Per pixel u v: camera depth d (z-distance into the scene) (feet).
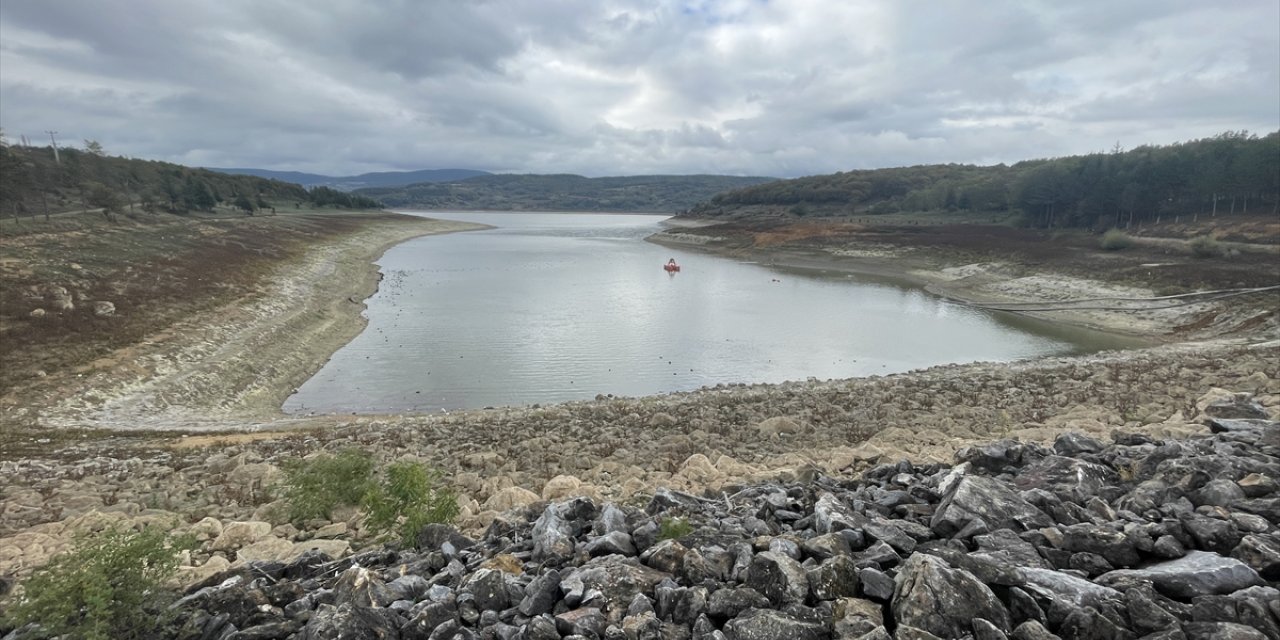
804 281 247.09
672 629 16.94
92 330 109.81
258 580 23.39
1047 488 26.43
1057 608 16.17
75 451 67.46
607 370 118.32
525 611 18.58
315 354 126.52
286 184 627.05
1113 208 327.26
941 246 289.53
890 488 30.50
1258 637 14.70
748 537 23.41
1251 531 20.43
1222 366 87.10
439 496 32.07
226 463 58.29
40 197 279.90
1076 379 86.84
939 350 135.44
